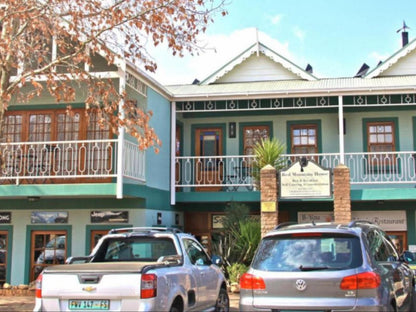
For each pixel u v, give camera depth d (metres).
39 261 14.73
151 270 6.95
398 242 16.56
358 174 17.12
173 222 16.67
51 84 10.84
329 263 6.38
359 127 17.41
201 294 8.57
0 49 10.65
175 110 16.59
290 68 19.31
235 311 10.86
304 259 6.51
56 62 11.02
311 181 13.59
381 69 18.72
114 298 6.76
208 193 16.34
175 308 7.51
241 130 17.97
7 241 14.91
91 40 11.06
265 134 17.86
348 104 16.25
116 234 8.66
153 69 11.70
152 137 10.84
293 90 15.70
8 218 14.98
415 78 17.98
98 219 14.46
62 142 13.02
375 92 15.42
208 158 17.19
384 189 15.30
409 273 8.60
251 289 6.60
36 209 14.85
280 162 14.87
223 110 16.38
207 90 17.70
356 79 18.78
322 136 17.52
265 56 19.69
